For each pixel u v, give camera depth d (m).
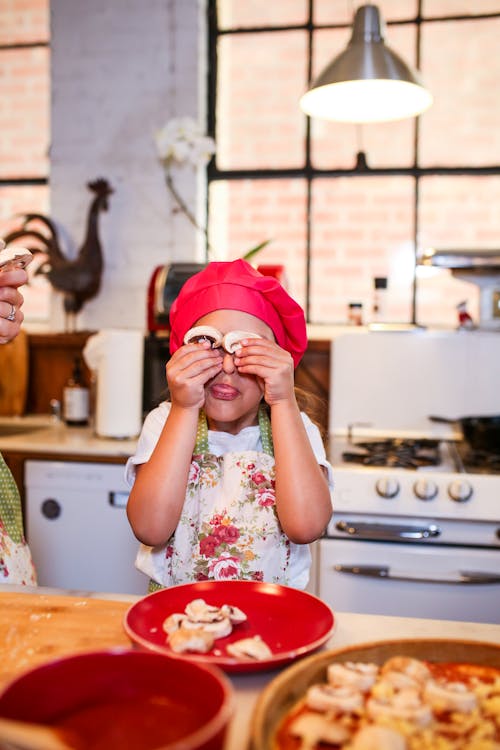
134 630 0.77
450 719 0.63
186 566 1.16
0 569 1.20
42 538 2.30
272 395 1.07
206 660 0.70
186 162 2.82
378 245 2.84
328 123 2.85
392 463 1.99
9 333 1.19
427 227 2.81
